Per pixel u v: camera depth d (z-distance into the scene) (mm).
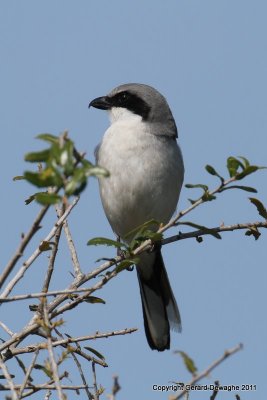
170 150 12422
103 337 7953
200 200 8320
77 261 9211
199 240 10336
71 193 5812
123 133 12336
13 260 6438
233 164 8102
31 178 5918
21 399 6629
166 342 12414
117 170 12172
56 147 5977
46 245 7438
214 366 5594
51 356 6500
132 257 8656
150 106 12711
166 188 12305
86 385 7875
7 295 7113
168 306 12516
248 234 9367
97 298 8367
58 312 8258
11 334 7867
